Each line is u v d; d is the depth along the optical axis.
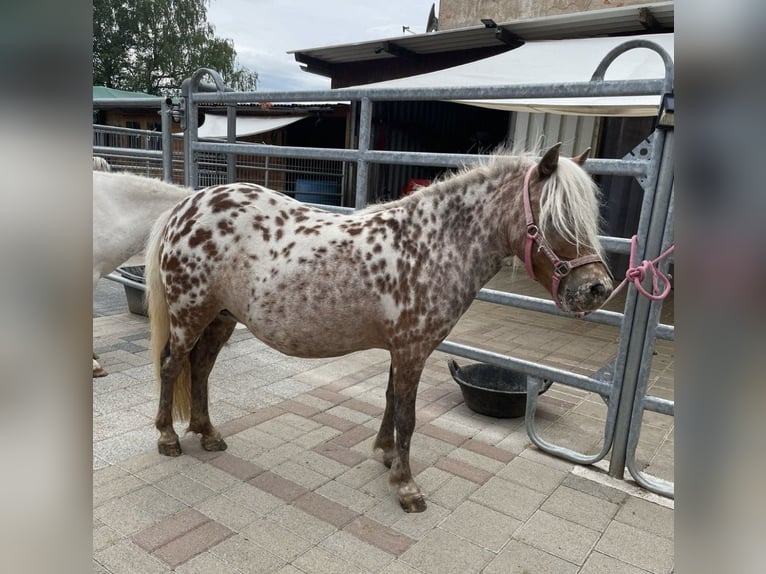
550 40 6.88
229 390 3.40
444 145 9.31
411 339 2.10
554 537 2.15
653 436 3.16
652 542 2.15
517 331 5.32
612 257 7.21
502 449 2.85
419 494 2.26
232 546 1.97
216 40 24.20
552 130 7.79
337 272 2.11
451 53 8.01
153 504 2.19
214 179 7.28
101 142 6.87
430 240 2.11
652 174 2.37
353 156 3.32
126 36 22.20
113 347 3.99
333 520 2.16
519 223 1.99
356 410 3.20
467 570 1.93
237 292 2.25
